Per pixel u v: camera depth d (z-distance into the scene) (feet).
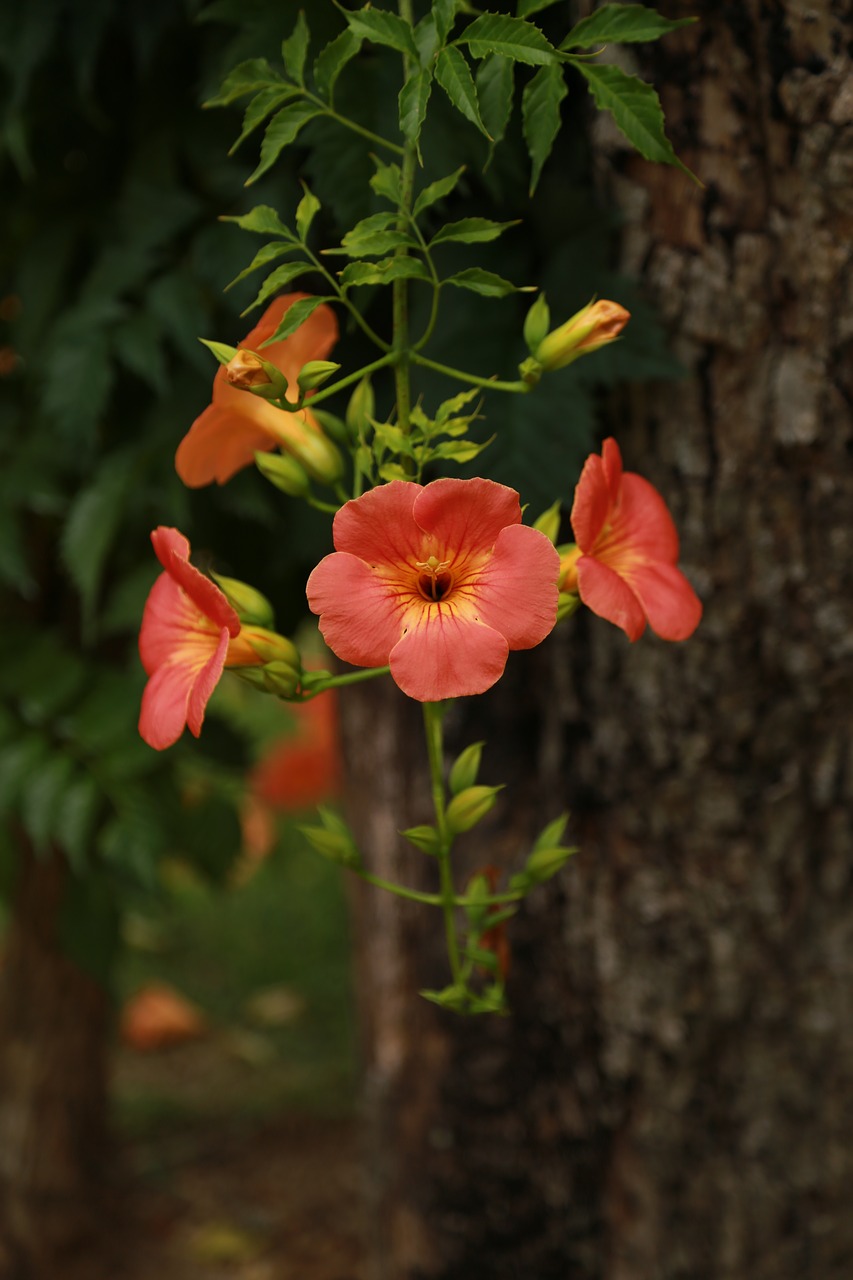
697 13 7.09
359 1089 11.50
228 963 21.22
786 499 8.14
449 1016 10.11
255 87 5.97
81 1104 14.34
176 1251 14.58
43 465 10.41
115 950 11.76
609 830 9.28
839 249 7.39
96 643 12.39
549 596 4.89
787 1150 9.58
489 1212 10.30
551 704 9.27
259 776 23.31
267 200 8.31
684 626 5.98
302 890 23.04
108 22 9.57
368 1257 11.47
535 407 7.61
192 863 11.68
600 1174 10.07
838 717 8.68
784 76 7.07
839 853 9.04
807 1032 9.36
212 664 5.36
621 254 7.79
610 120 7.32
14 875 11.22
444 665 4.87
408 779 10.11
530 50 5.57
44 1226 14.03
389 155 7.26
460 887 9.87
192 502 10.24
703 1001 9.34
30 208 10.37
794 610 8.37
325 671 6.03
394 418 7.98
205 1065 18.62
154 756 10.60
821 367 7.75
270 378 5.47
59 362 9.34
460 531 5.01
